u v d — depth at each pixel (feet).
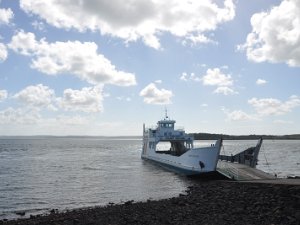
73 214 105.29
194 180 179.11
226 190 124.77
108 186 173.27
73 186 175.11
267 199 101.30
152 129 277.03
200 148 171.22
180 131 252.62
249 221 82.43
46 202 136.15
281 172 225.35
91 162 316.19
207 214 92.48
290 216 83.20
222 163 188.85
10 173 233.96
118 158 364.58
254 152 178.40
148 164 279.69
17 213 116.67
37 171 244.83
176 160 208.44
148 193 151.43
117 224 87.81
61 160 346.54
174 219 88.84
